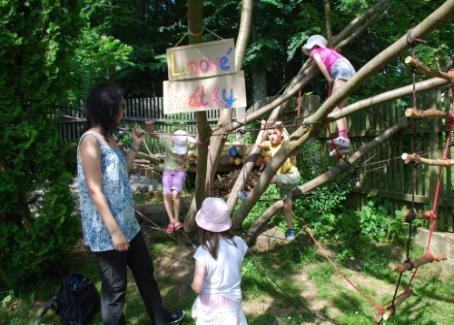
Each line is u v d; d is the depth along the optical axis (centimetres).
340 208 638
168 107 352
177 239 522
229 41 319
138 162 795
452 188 529
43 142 398
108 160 286
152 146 945
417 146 528
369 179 606
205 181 440
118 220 290
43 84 389
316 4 1210
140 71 1625
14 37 369
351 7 733
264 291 420
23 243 385
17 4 374
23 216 403
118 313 293
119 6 1577
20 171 390
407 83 791
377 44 1270
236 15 1402
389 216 573
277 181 481
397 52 255
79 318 346
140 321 364
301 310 385
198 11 293
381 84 820
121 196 292
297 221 557
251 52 1315
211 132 384
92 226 287
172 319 351
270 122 523
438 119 488
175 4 1792
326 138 648
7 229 385
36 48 389
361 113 616
